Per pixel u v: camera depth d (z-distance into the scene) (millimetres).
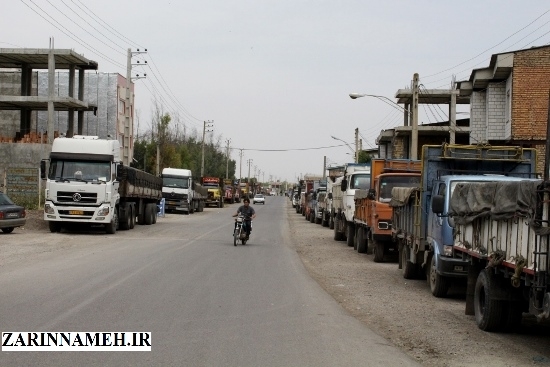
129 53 47562
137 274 15727
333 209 38938
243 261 19844
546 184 7887
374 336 9867
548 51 28953
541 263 8008
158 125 81812
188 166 91312
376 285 16141
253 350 8445
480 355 8969
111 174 28781
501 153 16125
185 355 8023
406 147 49312
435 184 14953
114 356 7906
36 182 39062
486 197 10312
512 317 10367
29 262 17891
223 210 72562
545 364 8523
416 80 28750
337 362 8039
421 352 9055
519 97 29125
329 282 16438
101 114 69625
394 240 19391
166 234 31531
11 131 66125
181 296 12547
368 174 28156
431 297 14359
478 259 11023
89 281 14242
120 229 33625
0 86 64812
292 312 11430
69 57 47438
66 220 28219
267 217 59031
